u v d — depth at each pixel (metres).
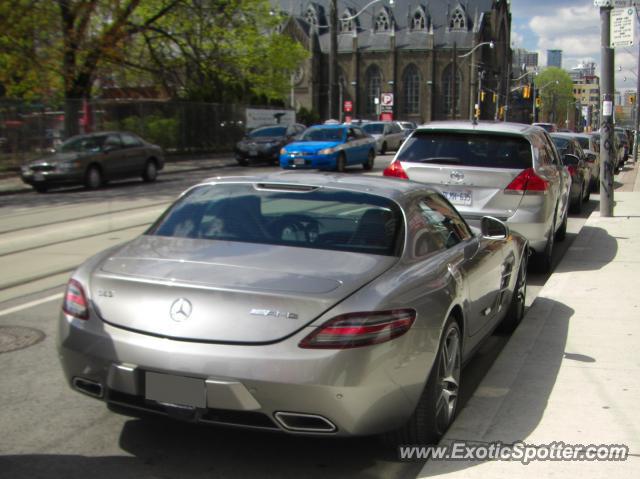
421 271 4.11
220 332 3.49
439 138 9.22
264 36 46.72
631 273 8.80
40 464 3.91
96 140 22.25
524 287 6.90
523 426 4.31
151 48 33.66
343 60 107.44
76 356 3.77
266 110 43.75
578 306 7.29
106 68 31.70
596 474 3.68
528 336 6.25
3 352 5.79
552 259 10.41
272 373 3.40
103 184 23.05
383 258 4.05
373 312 3.53
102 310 3.75
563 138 17.11
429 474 3.69
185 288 3.60
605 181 13.62
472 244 5.15
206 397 3.46
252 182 4.90
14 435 4.27
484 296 5.22
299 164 26.22
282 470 3.91
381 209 4.45
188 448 4.14
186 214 4.66
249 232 4.32
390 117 62.06
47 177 20.70
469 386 5.34
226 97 41.12
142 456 4.04
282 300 3.50
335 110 106.25
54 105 28.39
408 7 108.06
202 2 33.31
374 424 3.60
